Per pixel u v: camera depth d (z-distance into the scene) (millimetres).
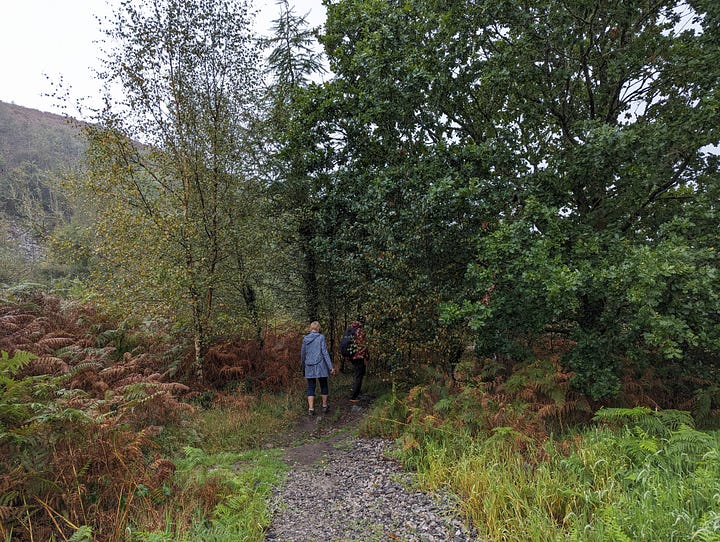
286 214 10180
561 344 7707
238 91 9414
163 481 4441
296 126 9961
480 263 7836
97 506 3814
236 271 9500
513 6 7105
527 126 8172
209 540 3615
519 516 3609
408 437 5766
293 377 10227
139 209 8438
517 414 5750
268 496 4812
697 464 3953
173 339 9234
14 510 3449
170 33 8398
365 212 8758
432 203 7238
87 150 8320
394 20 8438
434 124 8742
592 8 6859
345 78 10016
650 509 3242
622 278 5285
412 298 7828
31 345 6602
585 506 3643
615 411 4969
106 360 7301
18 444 3861
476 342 7137
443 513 4121
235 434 7074
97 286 8203
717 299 5164
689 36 7352
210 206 8945
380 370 10344
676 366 6836
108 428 4480
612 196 7418
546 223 6465
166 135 8492
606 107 8055
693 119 6031
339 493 4902
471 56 7941
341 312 11367
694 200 6434
